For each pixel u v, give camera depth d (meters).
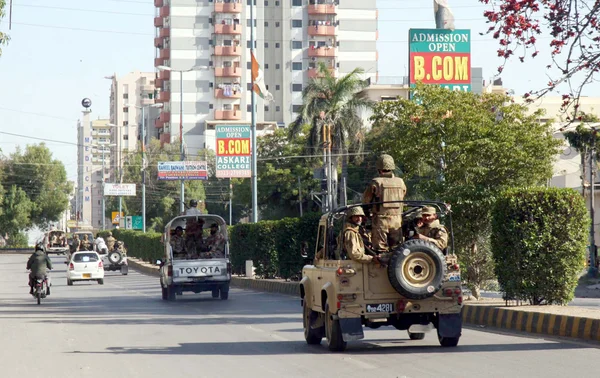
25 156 181.50
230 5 196.50
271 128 195.75
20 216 175.75
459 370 16.56
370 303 19.64
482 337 22.77
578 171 88.88
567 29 22.53
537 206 26.23
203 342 23.67
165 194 161.75
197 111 198.62
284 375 16.69
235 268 63.66
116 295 51.56
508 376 15.55
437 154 32.81
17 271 94.38
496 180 31.91
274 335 25.33
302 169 119.81
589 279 67.00
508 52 23.02
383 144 33.88
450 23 50.53
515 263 26.52
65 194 183.50
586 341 20.97
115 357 20.44
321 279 21.27
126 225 136.38
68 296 51.47
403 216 21.58
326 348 21.47
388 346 21.39
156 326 29.42
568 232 26.14
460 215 31.66
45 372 17.89
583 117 24.34
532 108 116.38
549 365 16.84
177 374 17.17
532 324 23.70
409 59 45.38
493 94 34.12
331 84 99.69
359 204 20.27
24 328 29.66
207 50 199.25
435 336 23.77
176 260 44.62
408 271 19.33
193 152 197.62
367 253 19.97
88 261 66.25
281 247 51.03
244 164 71.25
